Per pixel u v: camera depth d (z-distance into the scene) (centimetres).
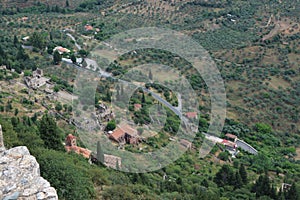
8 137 3959
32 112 7688
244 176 6238
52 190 2056
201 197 4769
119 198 3825
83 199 3247
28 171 2164
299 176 7144
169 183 4934
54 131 4741
